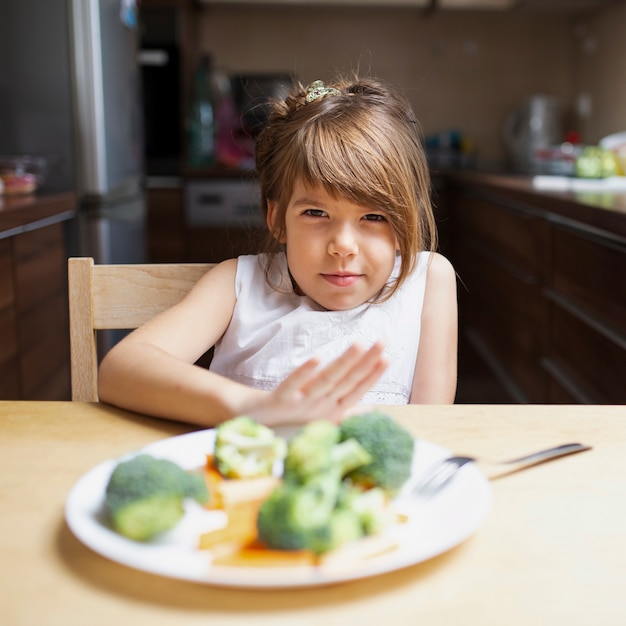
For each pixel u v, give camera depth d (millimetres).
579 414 775
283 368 1092
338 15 4324
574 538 527
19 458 657
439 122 4449
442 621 439
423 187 1116
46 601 451
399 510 547
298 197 984
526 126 4121
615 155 2793
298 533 452
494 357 3021
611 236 1681
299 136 988
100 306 1063
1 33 2590
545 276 2271
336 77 1279
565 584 475
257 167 1185
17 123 2637
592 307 1856
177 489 490
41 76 2611
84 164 2648
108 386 791
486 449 685
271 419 676
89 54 2598
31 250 2090
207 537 481
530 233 2430
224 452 584
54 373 2334
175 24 3842
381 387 1100
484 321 3225
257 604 449
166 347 952
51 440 698
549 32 4348
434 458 621
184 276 1105
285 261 1126
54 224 2336
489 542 521
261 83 4234
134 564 455
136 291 1071
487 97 4422
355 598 457
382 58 4375
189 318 1021
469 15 4293
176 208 3750
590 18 4051
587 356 1896
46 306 2246
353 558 462
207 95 3951
